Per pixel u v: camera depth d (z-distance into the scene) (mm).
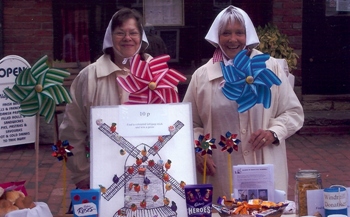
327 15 9297
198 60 9117
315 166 7574
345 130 9266
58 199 6270
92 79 3588
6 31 8680
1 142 6352
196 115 3744
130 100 3201
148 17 8984
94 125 3043
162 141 3041
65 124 3668
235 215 2904
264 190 3143
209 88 3635
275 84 3271
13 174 7242
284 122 3588
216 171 3639
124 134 3033
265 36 8492
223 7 9078
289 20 9125
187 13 9039
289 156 8055
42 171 7340
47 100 3238
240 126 3576
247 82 3244
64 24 8836
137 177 3004
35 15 8703
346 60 9445
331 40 9391
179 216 2984
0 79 6230
